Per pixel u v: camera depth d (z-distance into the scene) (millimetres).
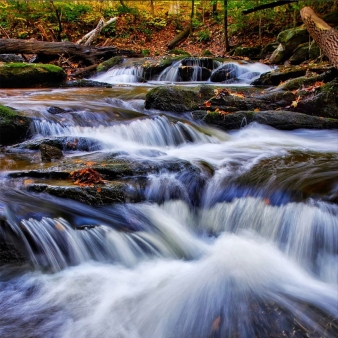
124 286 3043
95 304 2809
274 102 7086
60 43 13383
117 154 4926
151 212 3883
